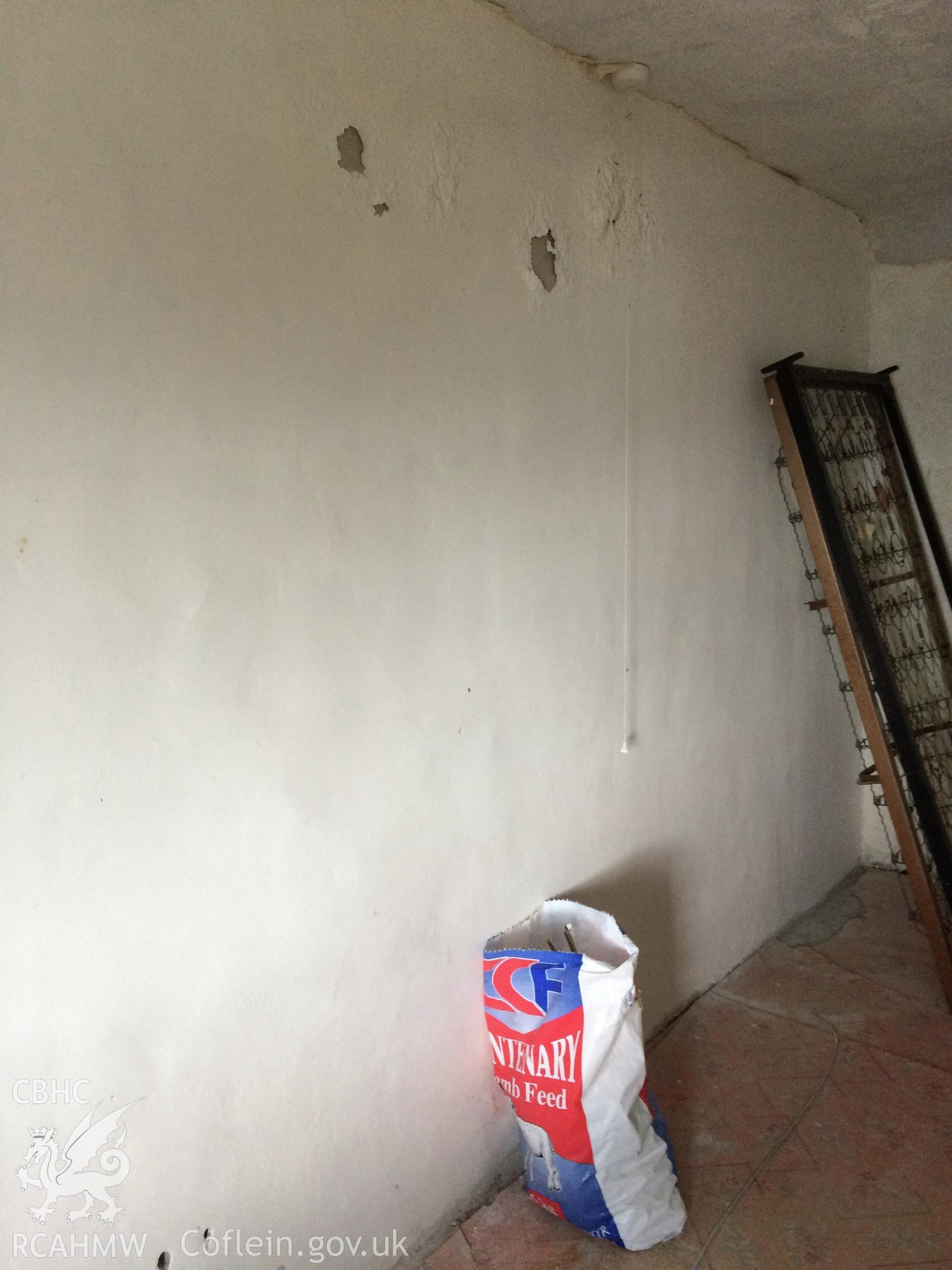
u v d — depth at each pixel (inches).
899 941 124.7
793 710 128.2
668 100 94.0
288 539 61.5
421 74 68.9
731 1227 76.1
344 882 67.0
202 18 54.7
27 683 49.1
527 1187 79.1
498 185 76.2
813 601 131.3
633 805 98.0
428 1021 74.4
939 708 133.6
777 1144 86.0
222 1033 59.7
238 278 57.5
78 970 52.2
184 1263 58.4
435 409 71.7
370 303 66.0
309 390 62.2
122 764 53.5
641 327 94.2
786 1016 107.3
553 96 81.4
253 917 61.1
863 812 149.1
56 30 48.3
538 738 84.4
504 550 79.2
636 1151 73.4
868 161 112.4
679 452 101.5
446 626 74.0
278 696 61.6
